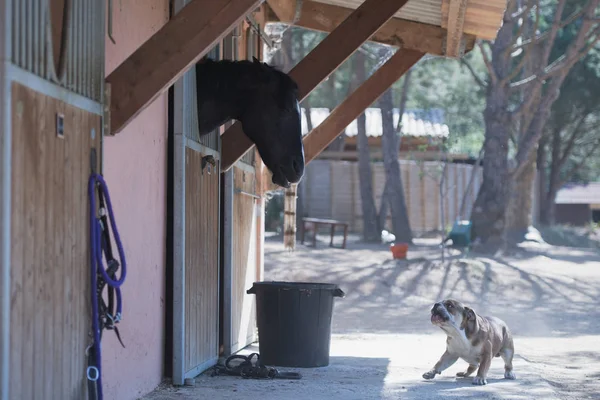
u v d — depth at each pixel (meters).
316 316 10.68
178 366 8.82
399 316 20.41
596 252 32.88
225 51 11.52
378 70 13.24
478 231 30.97
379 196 41.72
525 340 16.59
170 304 8.98
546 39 31.44
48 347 5.35
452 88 44.50
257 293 10.87
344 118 13.24
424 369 10.62
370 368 10.66
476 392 8.82
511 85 31.22
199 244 9.66
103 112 6.45
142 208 8.02
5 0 4.77
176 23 6.56
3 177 4.72
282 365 10.70
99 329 6.06
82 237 5.99
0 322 4.69
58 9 5.88
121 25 7.39
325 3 13.75
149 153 8.25
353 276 25.20
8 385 4.76
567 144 51.81
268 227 39.50
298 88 9.77
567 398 9.79
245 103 9.41
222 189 11.30
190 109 9.16
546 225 47.41
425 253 30.30
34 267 5.13
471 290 24.14
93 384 5.87
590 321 19.88
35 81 5.15
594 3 29.67
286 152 9.34
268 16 14.23
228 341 11.29
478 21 12.15
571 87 43.69
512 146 53.91
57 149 5.51
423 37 13.09
